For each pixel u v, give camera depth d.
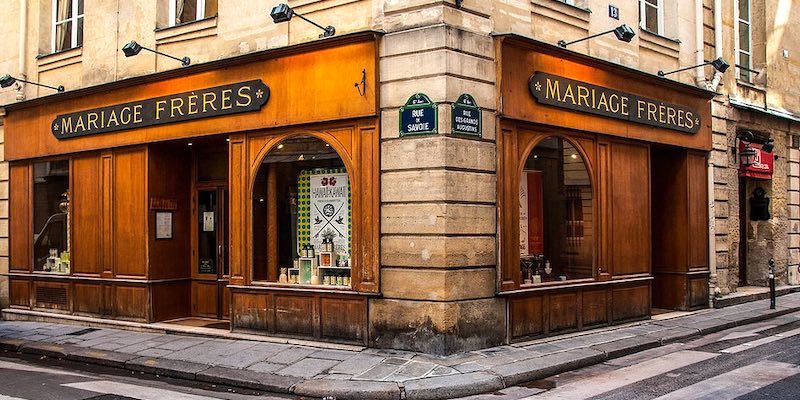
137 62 13.02
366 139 10.16
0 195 15.45
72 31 14.61
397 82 9.96
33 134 14.62
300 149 10.96
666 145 13.63
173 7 13.09
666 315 13.53
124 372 10.01
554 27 11.48
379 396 8.16
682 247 14.24
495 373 8.66
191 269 13.48
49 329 13.09
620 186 12.48
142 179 12.87
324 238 10.80
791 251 17.55
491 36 10.27
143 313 12.75
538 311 10.82
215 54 11.95
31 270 14.73
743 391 7.70
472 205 9.89
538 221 11.08
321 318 10.55
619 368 9.43
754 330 12.39
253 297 11.27
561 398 7.83
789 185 17.62
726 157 15.40
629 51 12.98
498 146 10.25
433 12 9.73
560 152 11.49
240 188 11.42
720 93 15.26
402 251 9.82
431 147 9.62
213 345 10.90
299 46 10.59
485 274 10.04
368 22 10.32
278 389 8.60
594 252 11.89
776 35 17.81
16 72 15.22
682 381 8.38
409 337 9.73
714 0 15.38
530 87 10.63
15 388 8.46
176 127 12.23
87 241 13.68
